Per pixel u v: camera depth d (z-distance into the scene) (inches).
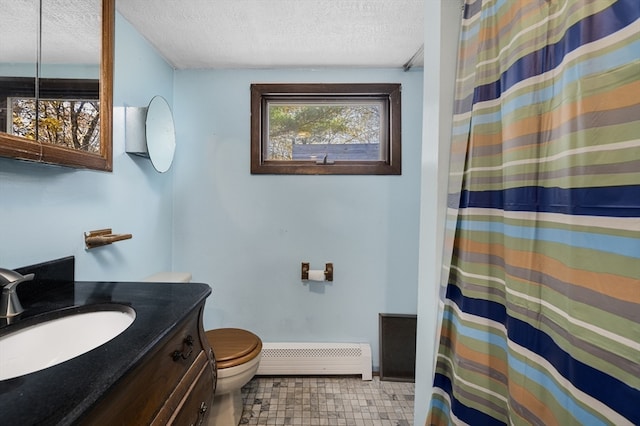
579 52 19.1
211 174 70.0
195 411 31.6
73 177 39.6
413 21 51.8
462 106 32.2
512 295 24.9
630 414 16.2
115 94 48.8
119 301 31.9
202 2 46.4
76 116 34.8
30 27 29.5
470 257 30.1
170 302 31.8
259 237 70.8
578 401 18.7
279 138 72.9
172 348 28.0
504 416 27.6
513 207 25.0
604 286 17.7
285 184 70.6
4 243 30.7
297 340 71.5
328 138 72.9
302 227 70.9
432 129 36.9
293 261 71.1
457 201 32.2
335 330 71.8
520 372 23.9
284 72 69.6
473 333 29.5
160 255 64.6
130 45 52.4
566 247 20.1
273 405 60.2
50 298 32.6
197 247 70.3
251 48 60.6
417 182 70.8
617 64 17.1
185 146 69.6
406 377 69.4
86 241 41.9
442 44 34.4
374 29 54.2
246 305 71.2
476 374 29.2
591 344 18.2
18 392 16.8
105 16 38.2
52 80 31.8
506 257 25.9
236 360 49.1
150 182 60.2
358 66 68.8
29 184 33.3
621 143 17.0
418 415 41.5
